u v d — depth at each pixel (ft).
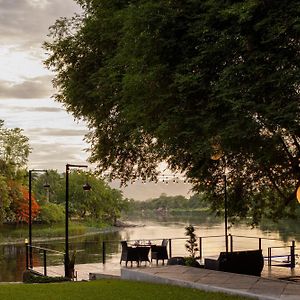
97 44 53.72
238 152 41.81
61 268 67.87
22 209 227.81
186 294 34.12
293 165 48.16
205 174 57.47
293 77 32.30
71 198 339.57
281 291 33.04
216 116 36.09
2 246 179.32
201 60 35.40
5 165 206.80
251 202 65.26
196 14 36.11
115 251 125.39
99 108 57.67
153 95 38.45
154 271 42.86
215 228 226.99
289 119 32.71
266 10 33.53
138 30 36.55
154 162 65.62
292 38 33.63
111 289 37.42
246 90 33.47
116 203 367.86
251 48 34.24
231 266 50.42
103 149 63.05
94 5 50.60
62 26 60.08
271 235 155.53
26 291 37.29
